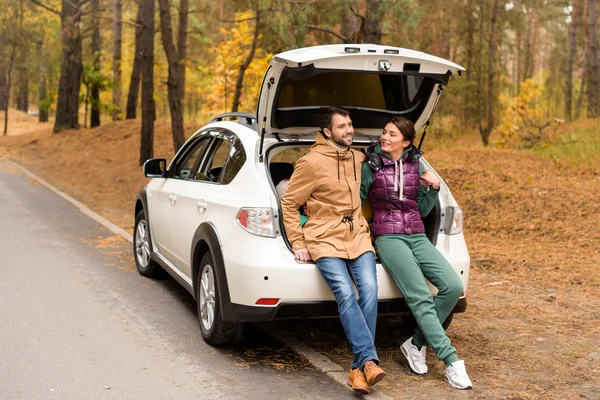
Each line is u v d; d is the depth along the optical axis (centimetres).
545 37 4344
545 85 2889
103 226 1063
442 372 463
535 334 541
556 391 426
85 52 3216
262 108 471
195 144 630
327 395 413
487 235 905
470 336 537
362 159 470
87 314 579
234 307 452
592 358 486
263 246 445
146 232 712
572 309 606
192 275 529
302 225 464
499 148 1495
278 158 573
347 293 423
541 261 768
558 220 912
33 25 3020
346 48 451
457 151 1364
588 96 1972
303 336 535
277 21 1006
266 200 454
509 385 436
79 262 790
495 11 1797
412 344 463
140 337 521
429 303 444
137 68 2838
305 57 430
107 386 421
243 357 482
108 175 1797
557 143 1453
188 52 2738
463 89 2169
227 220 473
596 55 1927
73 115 3084
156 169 652
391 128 464
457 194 1059
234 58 2628
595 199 959
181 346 502
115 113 3155
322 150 454
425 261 460
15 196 1434
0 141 3094
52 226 1054
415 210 473
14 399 397
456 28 2225
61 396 404
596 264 746
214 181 541
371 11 1002
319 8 1059
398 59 449
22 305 600
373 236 479
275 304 439
